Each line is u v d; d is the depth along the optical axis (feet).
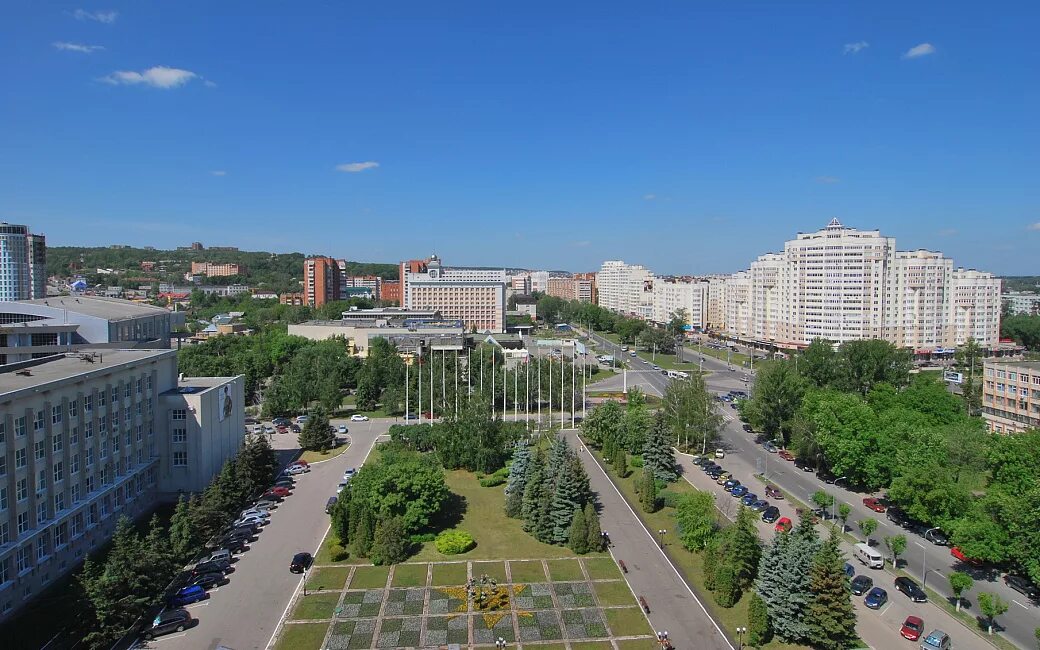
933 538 372.79
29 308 516.32
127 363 388.57
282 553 351.05
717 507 418.51
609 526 394.52
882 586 321.73
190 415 426.10
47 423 316.60
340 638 271.28
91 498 348.79
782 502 435.94
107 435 370.12
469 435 499.51
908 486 376.27
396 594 308.81
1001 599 300.61
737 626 284.61
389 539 342.64
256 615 288.51
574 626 283.18
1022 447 389.19
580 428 637.71
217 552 341.82
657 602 304.30
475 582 319.27
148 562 270.87
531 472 417.49
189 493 424.05
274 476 467.11
